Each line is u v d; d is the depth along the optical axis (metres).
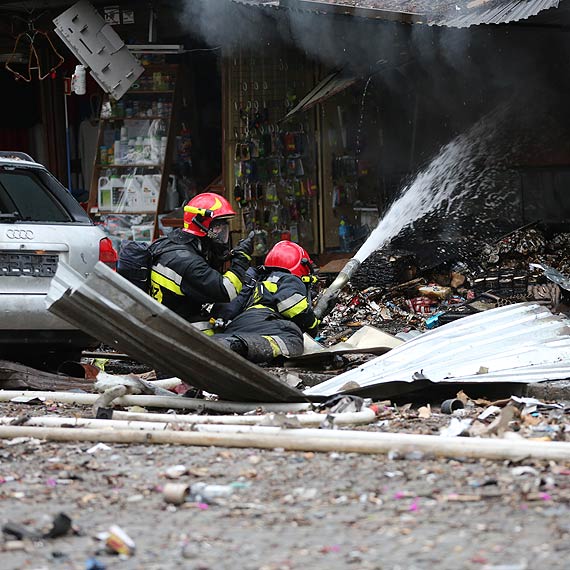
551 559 7.55
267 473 10.37
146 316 13.23
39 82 34.19
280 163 31.48
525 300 25.52
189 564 7.68
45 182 18.45
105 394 14.23
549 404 13.92
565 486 9.49
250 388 14.08
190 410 14.49
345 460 10.83
